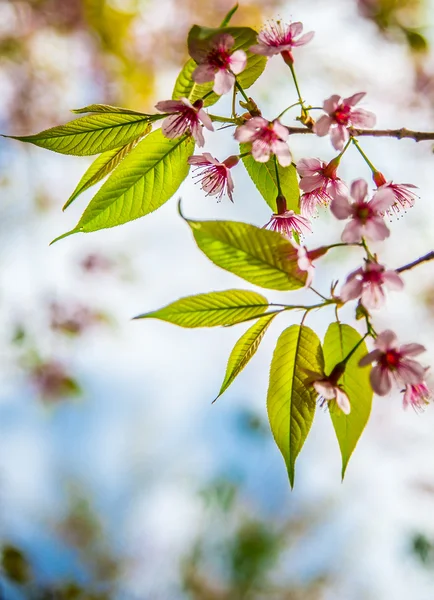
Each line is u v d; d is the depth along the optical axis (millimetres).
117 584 2082
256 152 757
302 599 2139
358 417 757
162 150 782
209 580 2131
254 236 735
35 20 1882
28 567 1448
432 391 759
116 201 782
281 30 771
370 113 767
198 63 753
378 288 734
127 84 1929
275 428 759
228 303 749
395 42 1781
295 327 758
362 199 747
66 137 774
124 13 1793
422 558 1996
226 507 2215
